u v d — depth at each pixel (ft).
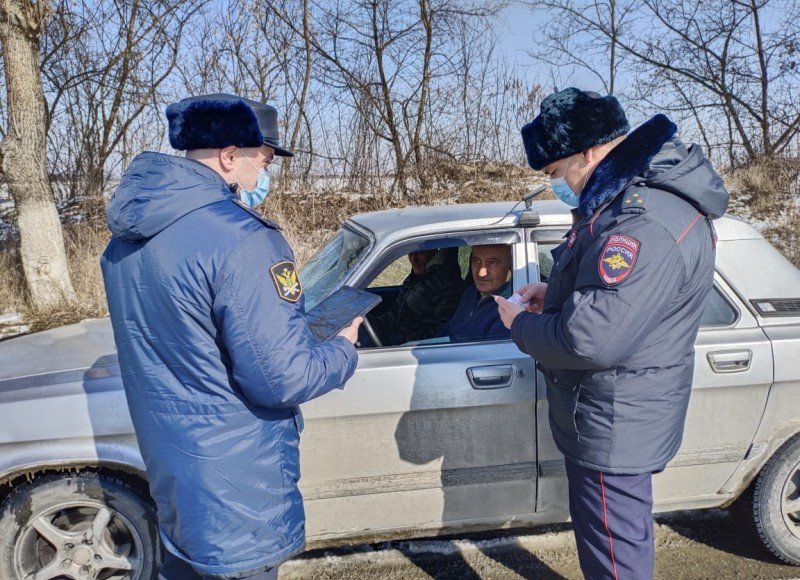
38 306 22.77
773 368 8.78
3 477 7.93
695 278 6.19
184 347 5.39
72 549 8.29
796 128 37.78
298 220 29.89
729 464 9.06
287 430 5.96
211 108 5.62
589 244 6.20
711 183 6.17
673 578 9.25
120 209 5.32
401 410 8.41
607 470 6.49
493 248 9.02
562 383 6.73
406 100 35.83
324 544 8.86
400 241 8.93
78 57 35.65
